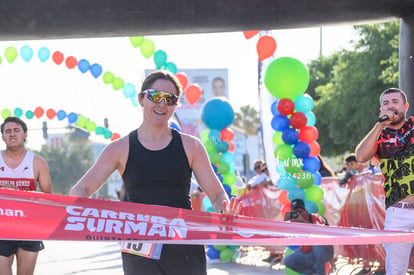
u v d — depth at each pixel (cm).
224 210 380
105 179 382
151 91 379
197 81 4747
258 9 749
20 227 351
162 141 385
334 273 838
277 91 804
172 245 370
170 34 775
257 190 1086
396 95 521
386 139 525
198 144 391
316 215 729
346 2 750
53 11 732
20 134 598
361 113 2397
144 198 377
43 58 1073
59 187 5144
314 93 3034
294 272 718
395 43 2289
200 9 744
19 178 604
